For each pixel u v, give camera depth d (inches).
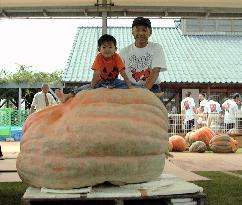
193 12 464.1
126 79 200.8
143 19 228.2
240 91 1008.9
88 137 158.7
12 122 1026.7
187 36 1185.4
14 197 213.0
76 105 167.2
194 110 783.7
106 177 162.2
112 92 170.4
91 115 162.9
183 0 433.1
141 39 228.1
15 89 1285.7
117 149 160.9
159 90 233.5
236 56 1091.9
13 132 904.3
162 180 175.8
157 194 155.0
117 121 162.9
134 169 163.9
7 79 1204.5
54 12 460.4
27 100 1306.6
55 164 160.1
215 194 224.4
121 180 163.8
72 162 158.9
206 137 626.8
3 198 210.4
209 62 1058.1
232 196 219.5
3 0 431.2
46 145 163.0
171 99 1001.5
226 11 459.2
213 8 456.1
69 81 943.0
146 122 168.9
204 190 235.3
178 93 1000.9
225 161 422.0
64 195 153.5
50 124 167.9
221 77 992.2
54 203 161.5
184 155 513.3
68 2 439.2
